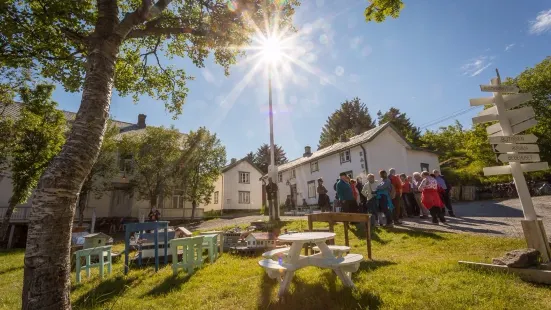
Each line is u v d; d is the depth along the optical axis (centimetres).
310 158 2806
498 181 2250
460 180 2338
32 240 298
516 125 461
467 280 389
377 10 667
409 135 4350
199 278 537
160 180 2136
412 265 487
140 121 3105
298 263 396
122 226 2206
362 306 338
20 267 858
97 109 376
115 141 2095
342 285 405
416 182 1184
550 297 326
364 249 692
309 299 370
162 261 742
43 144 1331
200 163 2445
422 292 361
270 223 1291
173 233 784
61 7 626
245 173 3459
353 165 2292
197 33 721
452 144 3959
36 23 673
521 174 446
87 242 809
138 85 985
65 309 302
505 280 379
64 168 327
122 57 930
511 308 304
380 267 496
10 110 1714
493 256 512
